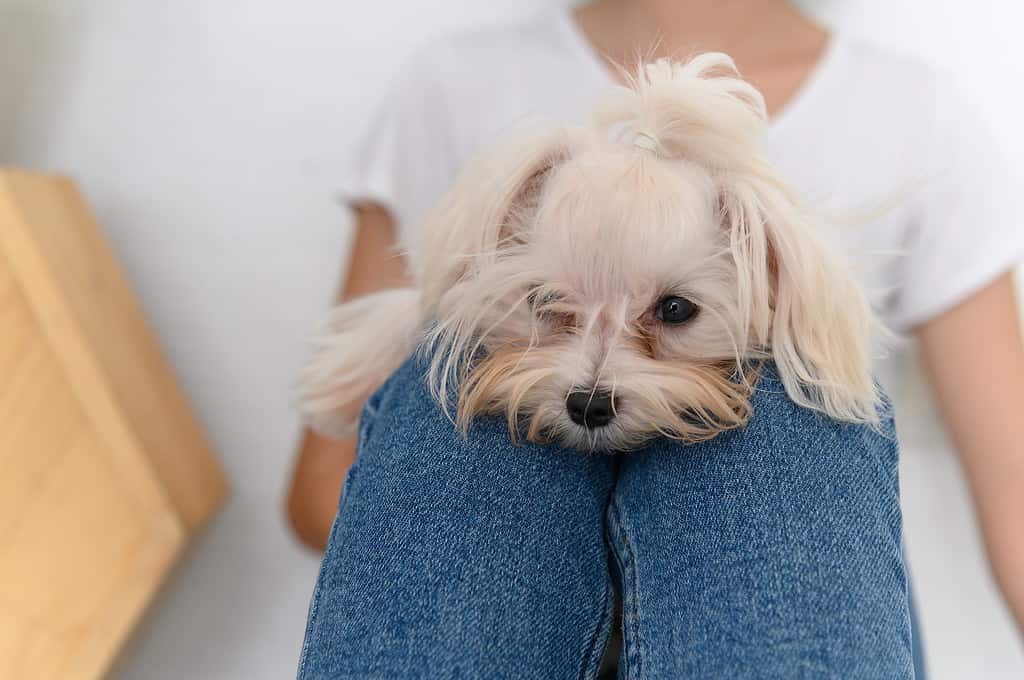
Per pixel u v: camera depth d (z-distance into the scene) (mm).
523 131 628
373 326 708
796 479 515
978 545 1156
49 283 933
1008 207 915
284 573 1290
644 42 927
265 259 1212
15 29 1149
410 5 1127
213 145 1185
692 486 532
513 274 599
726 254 601
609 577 557
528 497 536
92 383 975
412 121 999
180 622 1307
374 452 573
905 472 1145
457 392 593
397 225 1012
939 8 1068
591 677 525
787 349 569
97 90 1173
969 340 912
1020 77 1067
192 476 1142
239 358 1243
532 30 1000
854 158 909
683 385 559
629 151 590
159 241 1215
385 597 499
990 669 1182
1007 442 864
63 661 960
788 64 933
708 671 470
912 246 936
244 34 1150
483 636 487
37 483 940
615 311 586
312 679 498
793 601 473
